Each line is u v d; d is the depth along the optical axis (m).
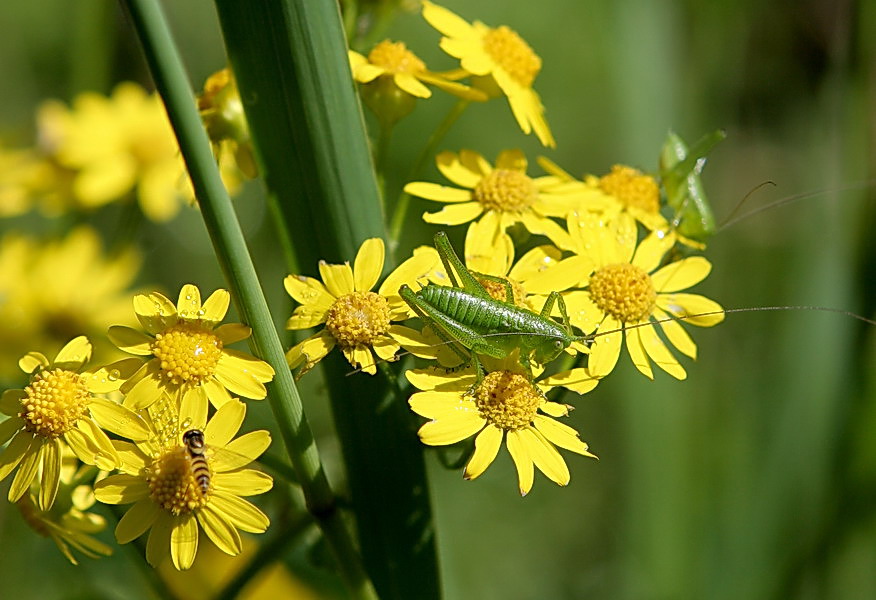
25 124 0.66
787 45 0.66
